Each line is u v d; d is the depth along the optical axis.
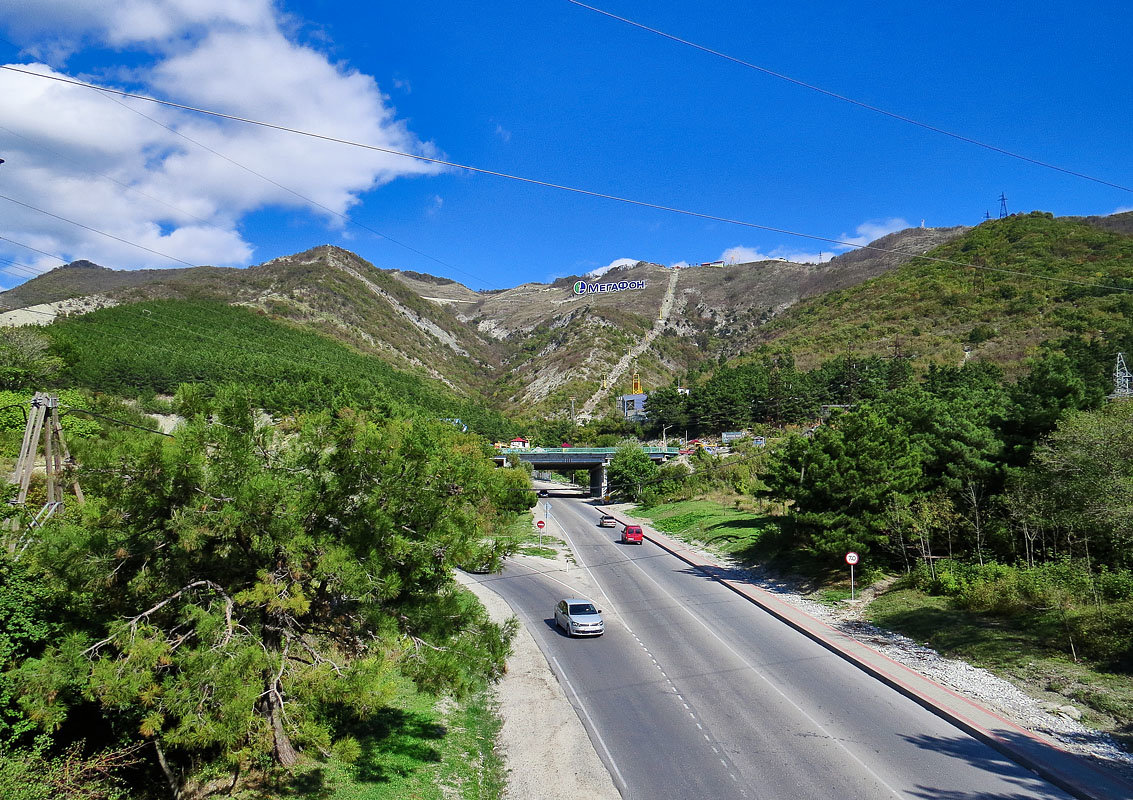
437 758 14.20
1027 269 143.12
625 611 28.48
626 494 74.69
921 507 29.02
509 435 95.00
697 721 16.28
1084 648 18.27
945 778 12.95
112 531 10.95
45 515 15.09
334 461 12.26
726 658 21.48
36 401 17.22
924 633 22.48
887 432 31.08
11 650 10.14
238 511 10.47
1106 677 16.64
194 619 10.87
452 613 13.63
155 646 9.94
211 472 10.82
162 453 10.24
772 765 13.75
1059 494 22.92
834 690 18.27
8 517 11.88
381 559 11.92
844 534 29.41
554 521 60.31
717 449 90.94
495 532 50.06
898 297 162.62
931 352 116.12
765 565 36.06
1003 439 29.25
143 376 56.12
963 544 29.75
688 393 120.62
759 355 157.50
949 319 135.12
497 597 31.42
